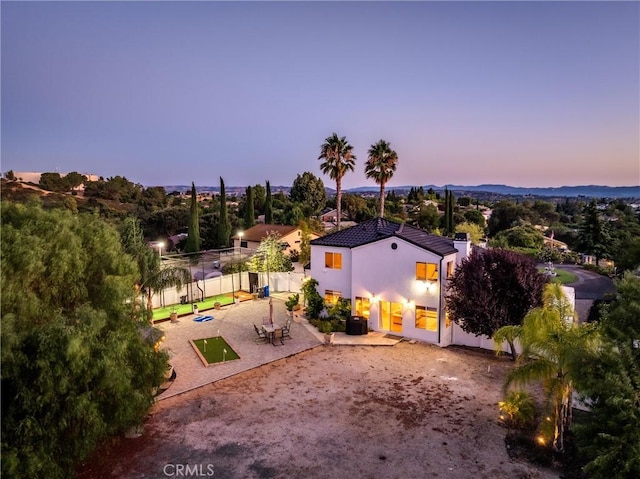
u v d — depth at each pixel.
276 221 84.75
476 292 21.53
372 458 13.30
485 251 23.12
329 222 90.50
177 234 77.00
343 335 25.28
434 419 15.72
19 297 10.90
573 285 43.50
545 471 12.69
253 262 40.53
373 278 25.94
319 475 12.44
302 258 48.94
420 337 24.48
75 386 10.91
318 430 14.92
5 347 9.70
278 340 24.45
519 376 13.73
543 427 13.59
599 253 62.34
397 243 24.81
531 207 111.19
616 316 11.47
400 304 25.14
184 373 19.84
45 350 10.41
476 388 18.38
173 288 33.50
